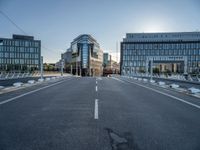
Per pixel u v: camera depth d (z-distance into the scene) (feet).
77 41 376.07
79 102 31.35
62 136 15.76
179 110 26.40
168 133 16.84
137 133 16.70
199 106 29.58
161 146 14.06
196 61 320.70
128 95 41.11
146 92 47.42
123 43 343.87
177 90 53.26
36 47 341.82
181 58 191.72
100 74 437.58
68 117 21.68
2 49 312.91
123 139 15.29
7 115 22.38
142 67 338.34
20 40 327.88
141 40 341.82
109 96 38.86
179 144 14.48
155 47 335.26
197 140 15.33
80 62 351.67
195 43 322.14
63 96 38.17
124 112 24.48
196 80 102.99
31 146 13.78
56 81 90.58
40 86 60.80
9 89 50.42
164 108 27.66
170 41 330.54
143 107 28.07
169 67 314.14
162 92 47.91
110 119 21.01
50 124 18.98
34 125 18.60
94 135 16.07
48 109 25.80
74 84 70.59
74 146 13.85
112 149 13.46
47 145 13.97
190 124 19.67
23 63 330.13
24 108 26.35
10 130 17.10
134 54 341.21
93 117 21.74
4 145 13.93
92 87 58.39
